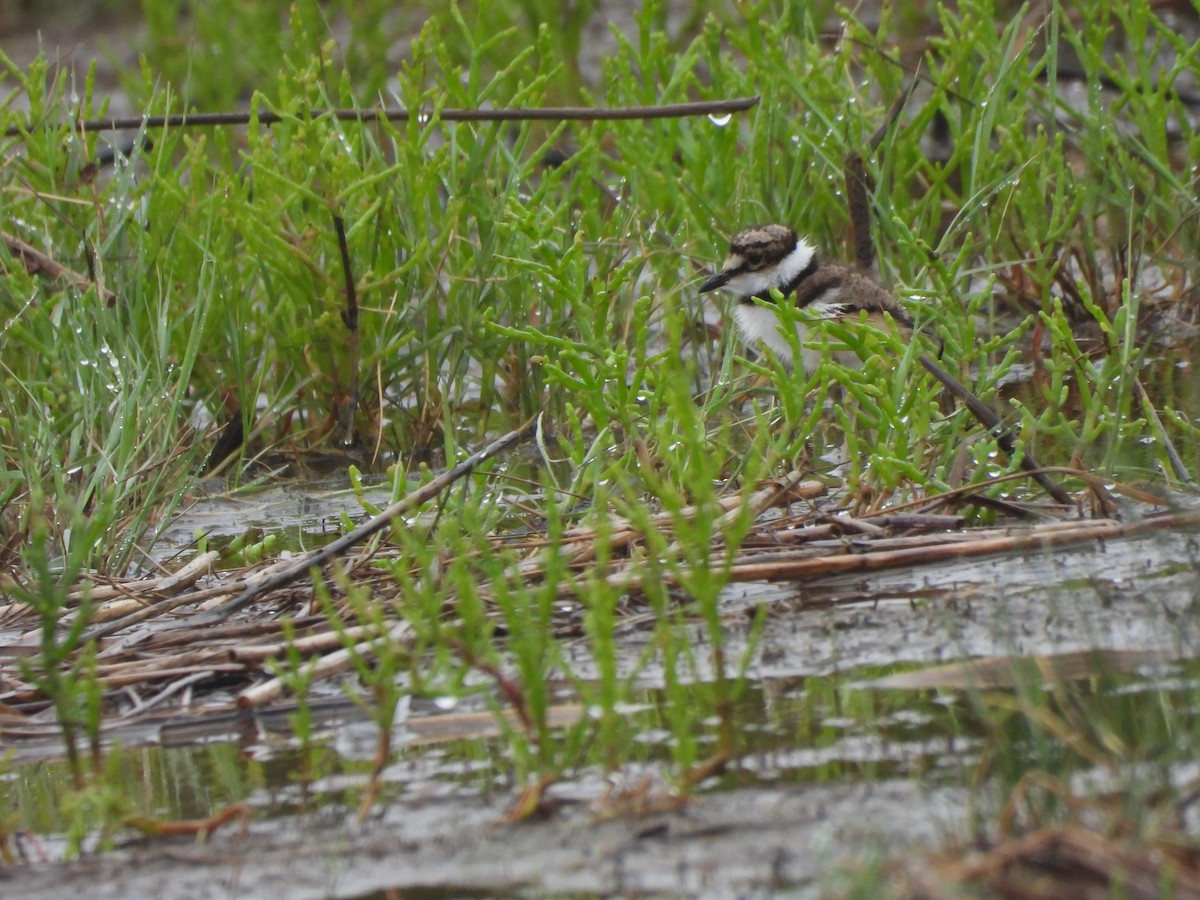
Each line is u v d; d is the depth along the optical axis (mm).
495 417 13711
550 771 6129
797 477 9453
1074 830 5133
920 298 11875
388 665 6332
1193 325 13680
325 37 22000
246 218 12867
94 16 25766
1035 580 8242
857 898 4871
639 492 10133
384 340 13203
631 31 23516
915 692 6969
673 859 5582
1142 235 13531
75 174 13555
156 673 7762
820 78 14406
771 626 7918
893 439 10430
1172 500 9000
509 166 14469
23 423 11328
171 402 11531
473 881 5578
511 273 12938
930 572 8508
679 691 6434
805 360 12953
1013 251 14367
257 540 10844
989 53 14883
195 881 5766
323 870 5766
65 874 5902
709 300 14945
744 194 14344
